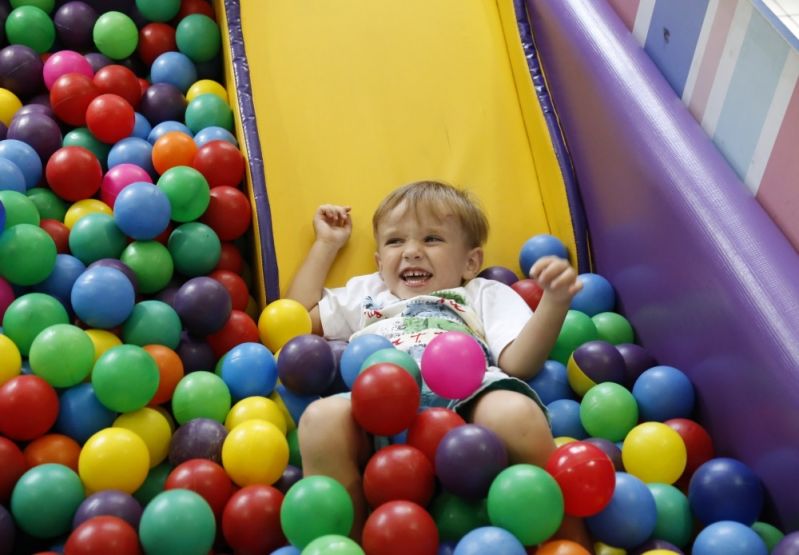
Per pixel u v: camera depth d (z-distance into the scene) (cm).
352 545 145
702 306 206
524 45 292
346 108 282
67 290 220
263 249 251
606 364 220
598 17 261
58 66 281
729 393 199
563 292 203
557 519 157
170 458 192
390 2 304
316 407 178
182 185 237
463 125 284
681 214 210
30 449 184
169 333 216
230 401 210
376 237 252
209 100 282
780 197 192
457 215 245
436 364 188
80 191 246
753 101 199
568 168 270
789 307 181
